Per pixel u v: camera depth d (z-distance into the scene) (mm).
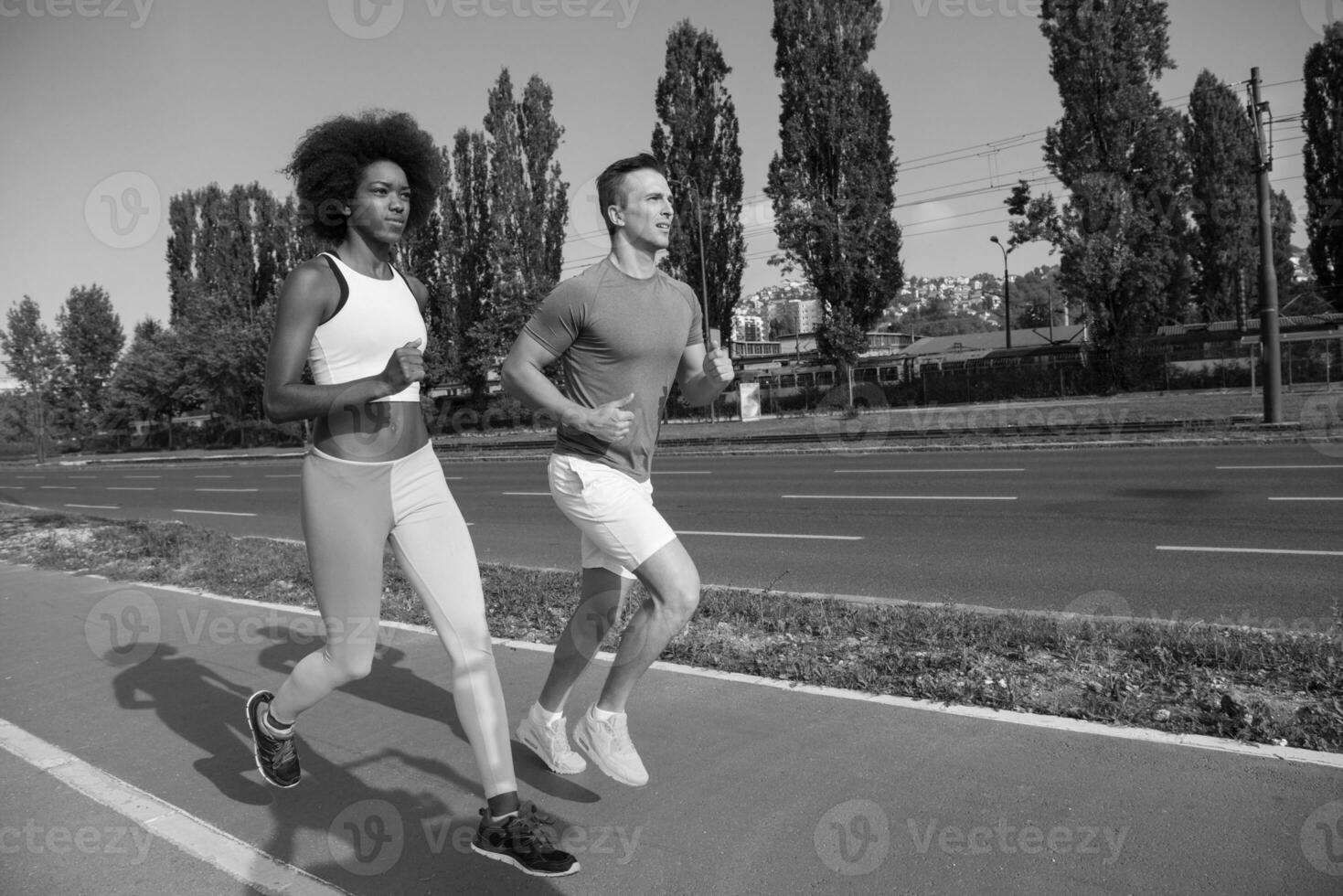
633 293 2842
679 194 35906
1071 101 31188
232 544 8820
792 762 3287
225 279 45812
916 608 5320
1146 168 31641
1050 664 4188
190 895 2621
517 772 3357
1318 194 39156
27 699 4391
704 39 35719
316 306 2607
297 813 3107
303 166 2787
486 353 36688
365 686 4367
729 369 3021
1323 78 38469
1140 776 3021
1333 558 6734
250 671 4746
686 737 3561
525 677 4410
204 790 3316
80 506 17344
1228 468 12641
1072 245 32312
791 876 2564
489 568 7301
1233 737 3283
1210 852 2566
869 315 32719
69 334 51156
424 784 3291
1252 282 47656
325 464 2686
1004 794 2961
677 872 2615
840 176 31594
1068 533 8328
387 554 7566
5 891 2654
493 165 37750
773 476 15430
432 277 39562
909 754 3291
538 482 17500
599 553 3119
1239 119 46719
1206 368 32875
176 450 47750
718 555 8242
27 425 51312
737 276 36750
